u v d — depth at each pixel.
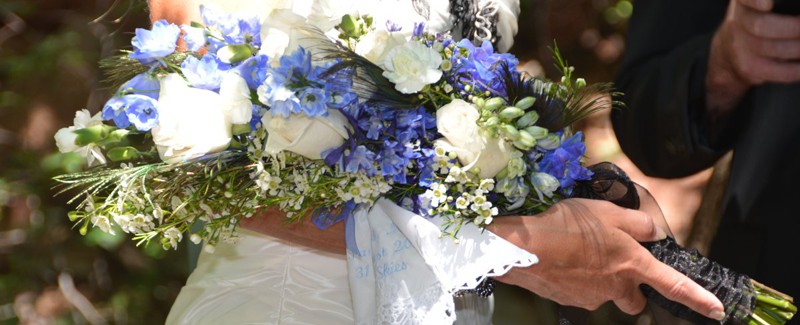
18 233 4.68
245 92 1.73
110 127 1.84
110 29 4.63
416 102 1.79
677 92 2.41
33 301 4.62
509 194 1.82
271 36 1.77
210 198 1.83
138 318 4.65
